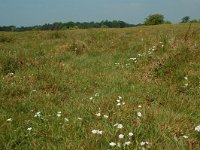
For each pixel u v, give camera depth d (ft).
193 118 24.18
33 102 29.68
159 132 21.02
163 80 35.83
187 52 41.32
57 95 32.01
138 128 21.54
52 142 21.40
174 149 18.75
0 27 293.84
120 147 19.33
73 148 19.75
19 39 90.68
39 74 38.32
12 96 32.27
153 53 45.06
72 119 24.49
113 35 79.82
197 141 20.17
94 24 346.13
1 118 24.89
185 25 153.48
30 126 24.18
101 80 37.63
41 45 69.67
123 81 36.47
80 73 41.39
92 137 20.77
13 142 21.50
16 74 39.73
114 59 50.06
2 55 47.47
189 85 32.55
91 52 57.88
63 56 53.62
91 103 28.66
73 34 98.78
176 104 27.43
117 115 24.44
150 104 28.45
